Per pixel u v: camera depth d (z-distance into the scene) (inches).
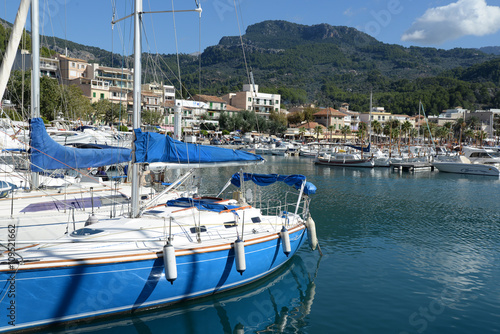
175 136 834.2
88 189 534.6
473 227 797.2
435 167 2201.0
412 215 908.6
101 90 3093.0
